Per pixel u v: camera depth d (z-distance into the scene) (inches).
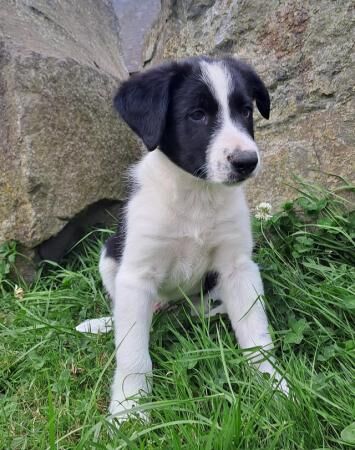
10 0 37.1
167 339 24.2
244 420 17.8
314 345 22.4
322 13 31.5
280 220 29.0
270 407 18.6
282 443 17.7
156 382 21.9
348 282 25.2
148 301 23.1
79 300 28.2
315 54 31.5
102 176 33.2
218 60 23.8
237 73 23.1
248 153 20.7
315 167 30.6
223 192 23.2
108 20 54.2
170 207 23.0
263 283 25.6
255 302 23.0
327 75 31.1
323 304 24.0
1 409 21.0
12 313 27.8
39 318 26.2
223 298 24.5
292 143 31.4
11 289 30.6
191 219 23.2
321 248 28.3
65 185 31.5
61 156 31.5
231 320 23.8
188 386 20.2
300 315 24.5
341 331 23.0
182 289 25.1
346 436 17.4
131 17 70.5
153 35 41.9
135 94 22.5
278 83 32.3
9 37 32.0
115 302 23.1
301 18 32.1
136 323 22.2
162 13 40.6
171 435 17.3
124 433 17.9
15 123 30.5
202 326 23.2
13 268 30.7
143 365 21.6
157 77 22.4
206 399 19.1
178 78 22.6
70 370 23.0
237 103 22.1
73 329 24.7
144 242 23.0
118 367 21.7
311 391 18.8
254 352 21.0
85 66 33.7
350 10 30.9
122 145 34.7
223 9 35.2
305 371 20.6
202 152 21.7
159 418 19.2
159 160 23.3
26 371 23.5
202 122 22.0
